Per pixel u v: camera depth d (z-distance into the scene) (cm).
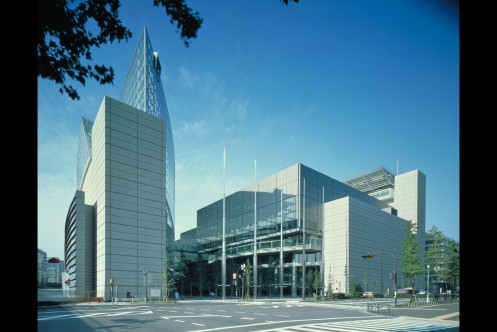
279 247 7550
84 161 8856
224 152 7169
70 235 6800
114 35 597
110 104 5288
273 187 8112
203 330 1677
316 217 7769
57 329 1736
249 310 3177
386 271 8600
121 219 5184
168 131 9794
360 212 7875
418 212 11025
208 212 10775
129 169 5394
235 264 8044
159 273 5466
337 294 6269
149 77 7506
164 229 5716
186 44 668
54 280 15225
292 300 5862
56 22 534
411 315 2570
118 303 4388
